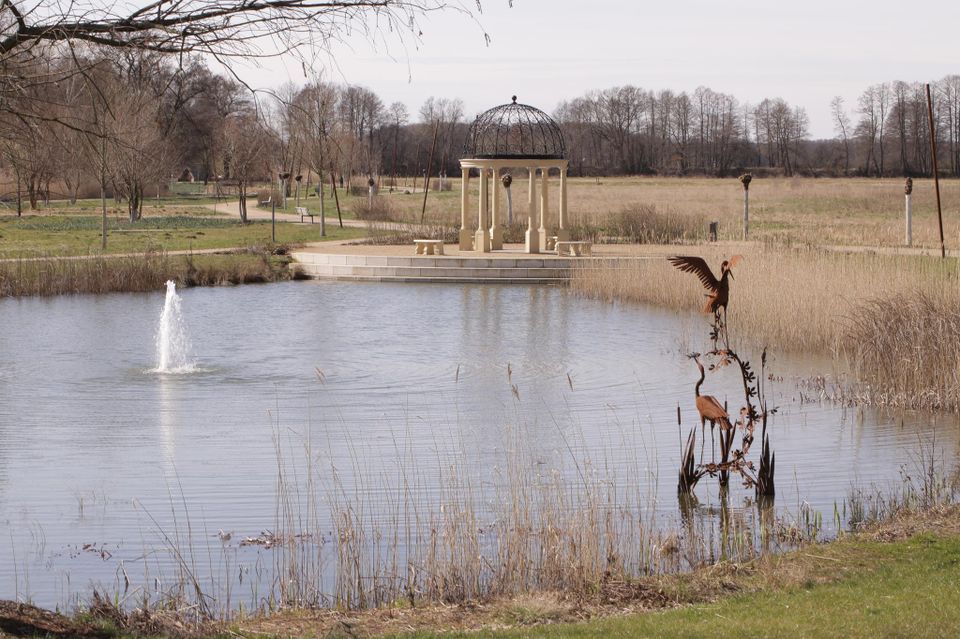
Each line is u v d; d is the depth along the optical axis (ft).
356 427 43.50
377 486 34.55
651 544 27.61
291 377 54.70
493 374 55.77
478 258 104.42
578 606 22.66
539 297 91.71
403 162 365.20
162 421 44.45
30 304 85.66
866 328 51.55
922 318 48.32
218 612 23.76
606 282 91.50
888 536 27.09
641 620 20.62
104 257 101.50
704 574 24.66
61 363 58.54
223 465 37.42
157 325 74.08
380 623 22.00
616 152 412.36
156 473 36.37
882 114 397.19
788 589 22.82
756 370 56.39
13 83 18.53
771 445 40.45
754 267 74.43
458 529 27.45
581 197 239.50
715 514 31.68
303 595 24.73
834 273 66.39
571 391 51.13
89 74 19.08
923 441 40.55
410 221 158.10
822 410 46.39
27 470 36.76
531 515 30.25
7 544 29.09
